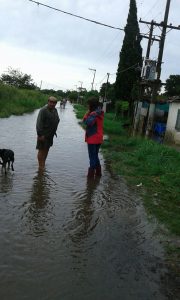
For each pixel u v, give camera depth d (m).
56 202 3.83
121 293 2.25
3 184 4.31
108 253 2.76
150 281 2.41
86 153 7.20
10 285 2.22
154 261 2.70
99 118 5.01
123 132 12.41
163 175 5.34
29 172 5.04
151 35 13.05
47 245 2.79
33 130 10.34
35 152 6.62
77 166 5.80
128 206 3.94
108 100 27.72
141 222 3.48
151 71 12.20
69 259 2.60
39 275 2.36
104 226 3.29
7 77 37.59
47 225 3.18
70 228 3.17
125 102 19.48
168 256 2.80
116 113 20.66
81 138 9.75
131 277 2.44
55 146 7.73
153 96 11.02
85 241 2.93
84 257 2.66
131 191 4.56
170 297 2.26
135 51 20.41
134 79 20.44
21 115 16.23
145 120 13.56
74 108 37.25
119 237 3.08
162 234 3.23
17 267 2.42
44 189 4.27
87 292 2.22
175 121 11.65
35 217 3.34
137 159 6.49
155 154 6.62
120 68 20.73
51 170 5.30
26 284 2.25
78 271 2.45
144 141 8.60
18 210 3.47
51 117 5.11
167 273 2.54
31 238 2.88
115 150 7.89
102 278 2.39
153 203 4.11
